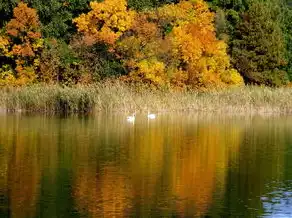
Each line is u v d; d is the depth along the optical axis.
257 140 42.72
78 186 27.41
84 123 50.66
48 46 74.75
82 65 74.50
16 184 27.56
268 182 28.91
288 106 65.50
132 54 73.38
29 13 72.88
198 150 37.69
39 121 51.81
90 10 78.06
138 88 68.44
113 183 28.09
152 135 44.03
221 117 59.34
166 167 31.97
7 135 42.34
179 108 63.25
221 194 26.58
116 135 43.41
